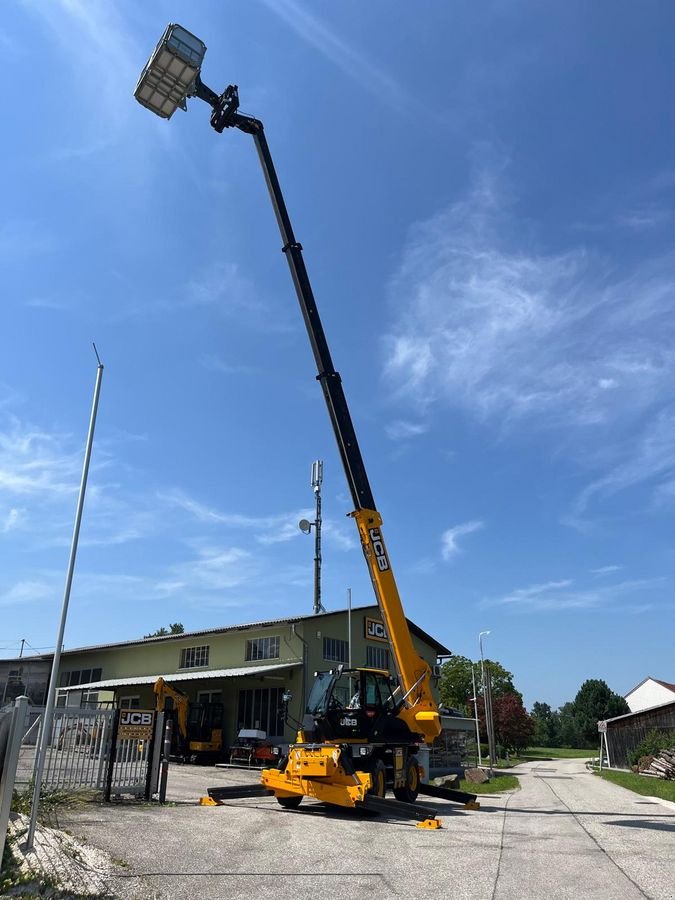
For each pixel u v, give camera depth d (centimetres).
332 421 1728
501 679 7612
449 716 3694
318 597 3728
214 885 677
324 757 1320
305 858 844
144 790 1323
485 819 1359
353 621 3284
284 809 1366
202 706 2973
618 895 689
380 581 1612
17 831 701
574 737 10344
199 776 2159
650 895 691
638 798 2036
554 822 1327
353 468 1686
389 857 875
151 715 1364
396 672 1588
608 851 969
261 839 969
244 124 1838
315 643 3033
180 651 3553
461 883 732
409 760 1567
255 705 3080
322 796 1309
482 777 2877
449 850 942
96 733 1306
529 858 898
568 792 2328
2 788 566
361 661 3281
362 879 737
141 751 1342
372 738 1446
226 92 1803
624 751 4369
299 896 653
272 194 1838
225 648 3316
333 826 1144
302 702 2884
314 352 1766
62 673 4281
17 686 4294
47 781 1235
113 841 855
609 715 9475
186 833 970
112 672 3916
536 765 5322
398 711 1538
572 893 696
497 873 791
